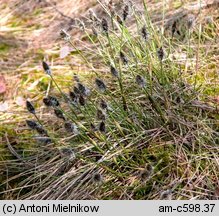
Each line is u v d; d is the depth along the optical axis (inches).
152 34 36.3
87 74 37.2
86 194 31.1
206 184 30.2
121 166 31.6
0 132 35.1
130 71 34.5
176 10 40.6
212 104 33.7
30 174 32.9
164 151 31.7
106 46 38.7
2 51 41.1
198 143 31.8
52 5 44.7
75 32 41.5
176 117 32.4
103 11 42.3
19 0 45.8
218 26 38.1
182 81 34.4
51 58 39.8
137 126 32.5
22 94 37.4
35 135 33.4
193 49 37.0
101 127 29.9
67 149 30.2
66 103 34.9
